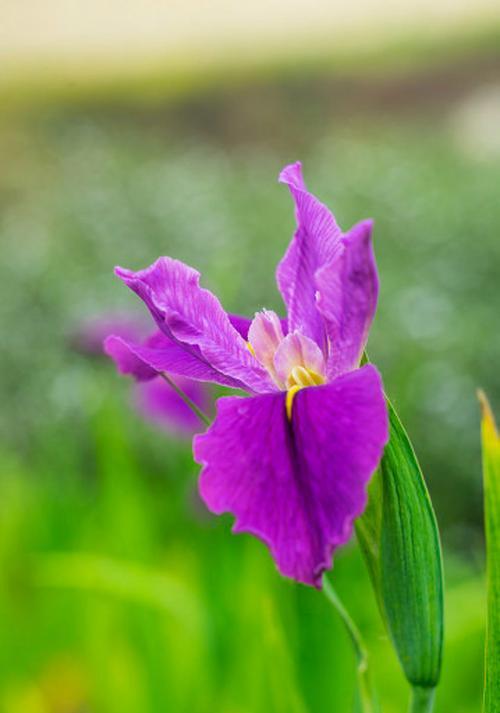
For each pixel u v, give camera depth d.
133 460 1.53
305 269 0.69
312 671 0.90
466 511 1.93
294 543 0.60
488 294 2.52
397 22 4.62
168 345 0.71
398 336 2.12
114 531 1.23
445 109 4.17
